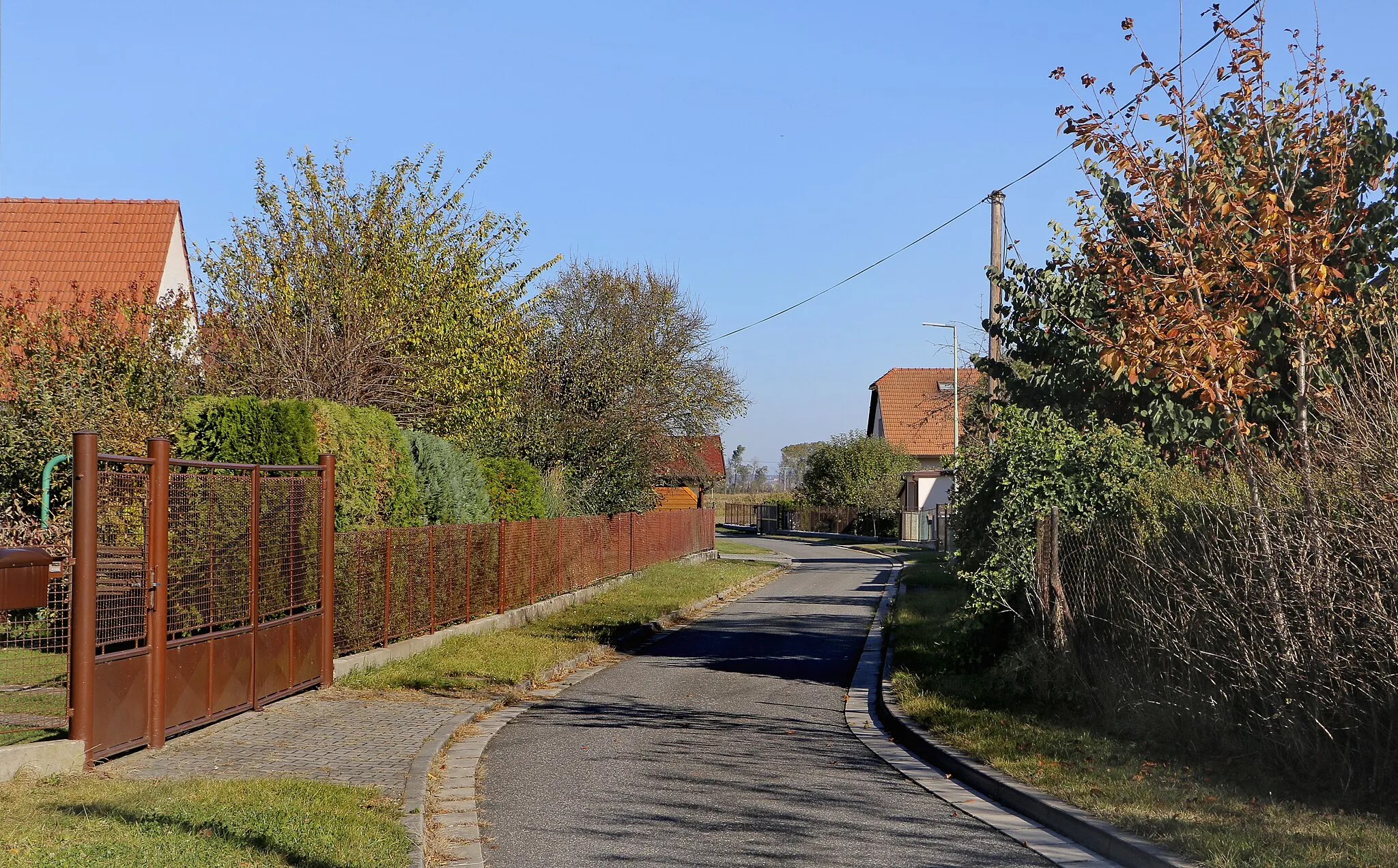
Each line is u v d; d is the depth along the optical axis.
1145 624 8.95
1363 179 10.59
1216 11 9.44
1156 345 9.12
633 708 11.73
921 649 15.13
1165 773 7.88
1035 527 10.97
